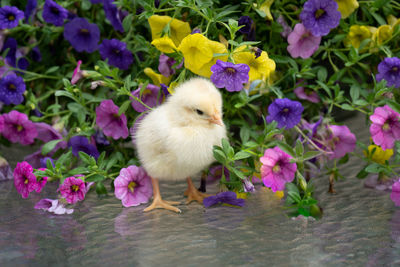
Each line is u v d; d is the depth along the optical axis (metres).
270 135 0.62
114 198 0.66
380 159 0.67
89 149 0.66
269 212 0.63
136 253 0.55
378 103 0.65
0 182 0.70
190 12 0.65
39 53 0.74
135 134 0.64
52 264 0.54
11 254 0.55
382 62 0.65
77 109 0.67
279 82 0.67
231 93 0.67
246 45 0.61
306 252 0.55
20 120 0.68
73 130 0.67
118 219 0.61
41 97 0.72
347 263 0.54
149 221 0.61
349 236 0.58
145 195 0.64
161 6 0.65
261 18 0.67
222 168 0.63
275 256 0.55
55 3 0.70
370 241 0.57
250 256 0.55
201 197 0.65
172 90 0.63
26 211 0.63
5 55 0.71
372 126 0.63
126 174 0.63
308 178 0.70
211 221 0.61
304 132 0.66
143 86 0.63
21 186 0.62
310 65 0.71
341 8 0.67
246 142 0.65
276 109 0.63
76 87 0.67
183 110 0.60
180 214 0.62
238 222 0.61
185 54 0.61
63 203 0.62
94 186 0.68
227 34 0.65
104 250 0.56
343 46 0.70
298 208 0.62
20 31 0.76
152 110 0.64
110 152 0.70
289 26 0.69
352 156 0.77
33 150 0.81
